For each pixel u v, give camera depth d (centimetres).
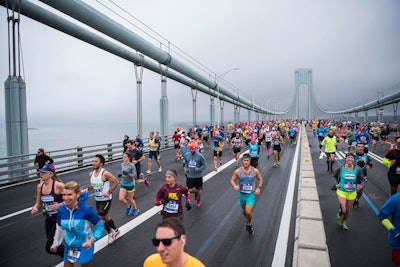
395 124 4872
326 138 1216
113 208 734
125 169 648
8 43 1199
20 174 1189
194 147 712
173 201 462
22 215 719
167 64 2841
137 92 2556
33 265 451
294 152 1947
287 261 440
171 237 171
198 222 620
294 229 568
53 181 393
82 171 1372
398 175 632
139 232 569
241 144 1389
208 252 475
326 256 413
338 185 552
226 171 1262
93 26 1664
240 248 488
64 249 343
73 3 1449
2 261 464
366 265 427
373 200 791
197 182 723
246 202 529
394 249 317
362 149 699
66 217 322
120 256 466
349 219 630
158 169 1340
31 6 1473
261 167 1352
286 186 956
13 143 1201
